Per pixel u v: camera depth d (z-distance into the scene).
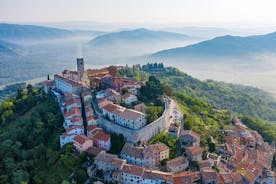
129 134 195.00
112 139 198.38
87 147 186.75
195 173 174.88
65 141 199.25
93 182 166.00
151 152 180.75
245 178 187.38
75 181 164.62
